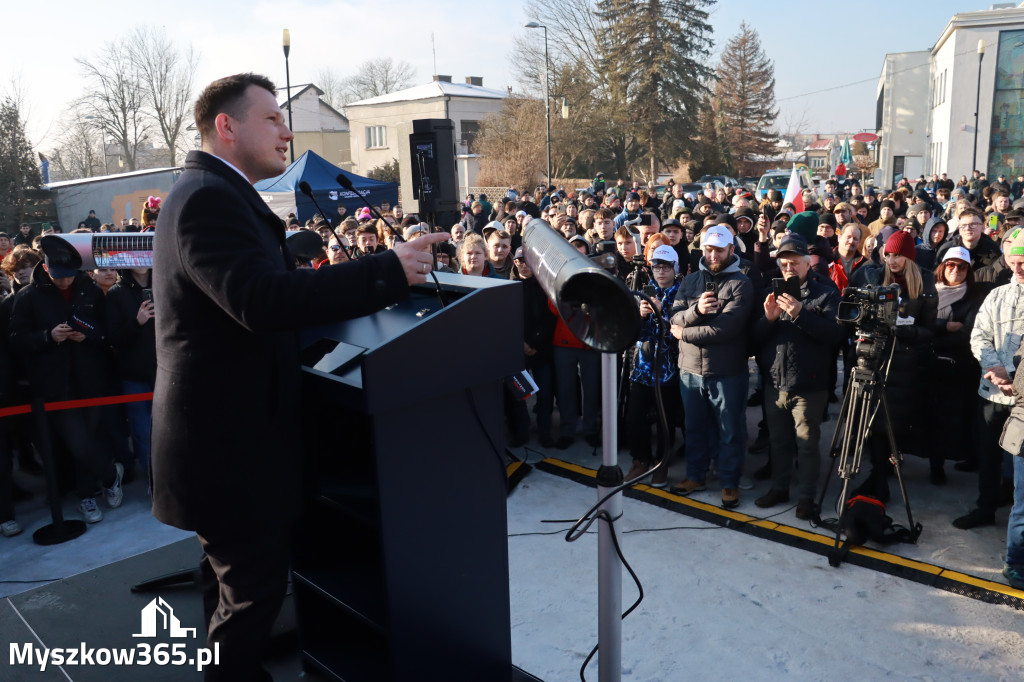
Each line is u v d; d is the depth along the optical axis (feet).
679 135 143.33
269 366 6.52
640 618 11.98
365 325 7.62
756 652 10.98
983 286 15.97
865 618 11.75
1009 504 15.62
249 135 6.63
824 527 14.82
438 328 6.81
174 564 11.57
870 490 15.56
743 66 211.41
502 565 7.89
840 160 144.87
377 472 6.73
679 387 17.39
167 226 6.21
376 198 62.64
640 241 23.68
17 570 14.28
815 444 15.25
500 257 21.15
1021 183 83.87
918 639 11.16
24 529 16.24
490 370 7.29
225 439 6.37
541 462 19.10
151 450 6.65
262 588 6.86
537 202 77.30
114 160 170.40
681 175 161.07
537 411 20.21
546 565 13.84
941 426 16.24
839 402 22.63
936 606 12.01
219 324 6.27
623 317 5.95
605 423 7.29
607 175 147.43
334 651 8.76
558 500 16.81
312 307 5.87
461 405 7.30
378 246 24.82
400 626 7.11
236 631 6.91
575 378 19.90
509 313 7.38
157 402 6.57
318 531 8.59
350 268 6.06
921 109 152.87
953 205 39.47
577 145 137.39
